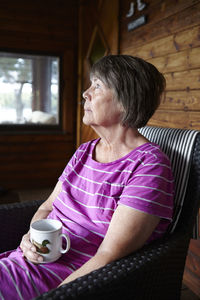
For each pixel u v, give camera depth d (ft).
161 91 3.04
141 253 2.39
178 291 2.96
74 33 11.35
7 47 10.55
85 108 3.14
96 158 3.20
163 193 2.50
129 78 2.80
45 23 10.90
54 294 1.85
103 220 2.75
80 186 3.09
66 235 2.64
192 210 2.94
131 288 2.17
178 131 3.34
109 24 9.27
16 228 3.51
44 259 2.60
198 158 2.99
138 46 7.64
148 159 2.67
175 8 5.94
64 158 11.96
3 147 11.00
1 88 10.73
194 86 5.42
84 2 10.82
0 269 2.59
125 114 2.86
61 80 11.50
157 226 2.67
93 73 3.04
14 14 10.45
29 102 11.20
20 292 2.47
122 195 2.59
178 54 5.90
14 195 10.46
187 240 2.89
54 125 11.71
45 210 3.52
